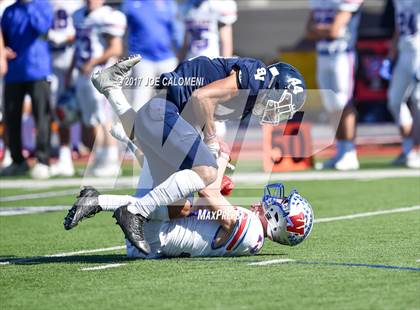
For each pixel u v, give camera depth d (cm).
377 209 2150
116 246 1744
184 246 1541
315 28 3139
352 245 1655
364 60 4319
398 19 3142
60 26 3256
